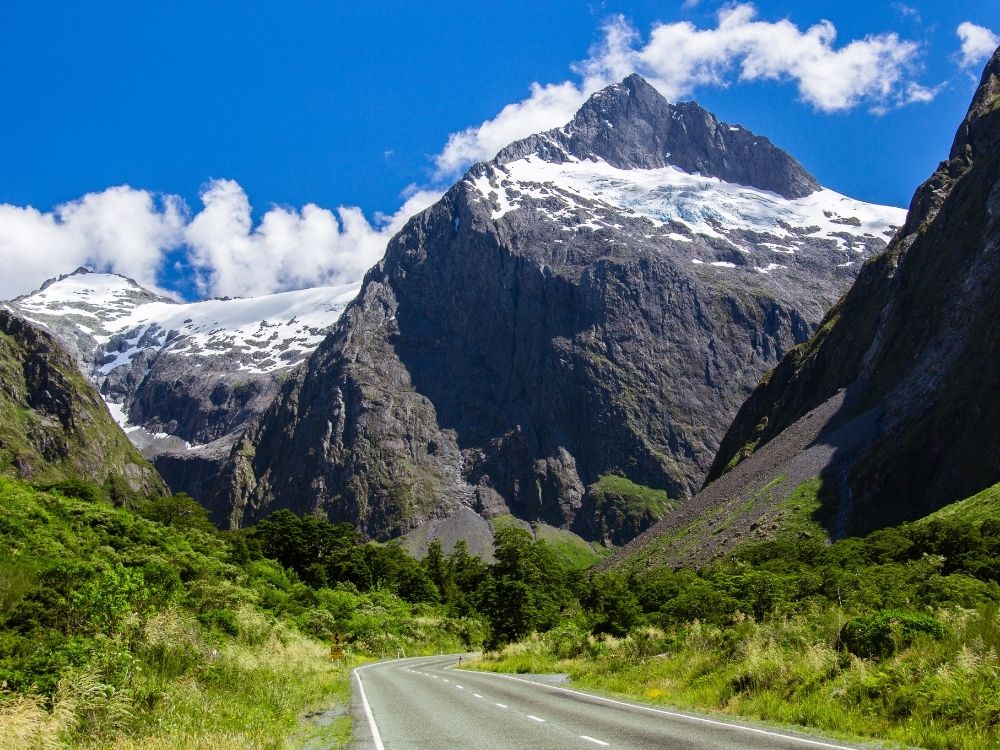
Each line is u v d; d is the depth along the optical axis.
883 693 18.12
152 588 35.34
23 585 31.94
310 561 117.00
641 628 39.34
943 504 113.06
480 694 29.80
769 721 19.23
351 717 23.72
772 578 43.44
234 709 21.00
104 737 16.20
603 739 17.02
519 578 70.69
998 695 16.09
